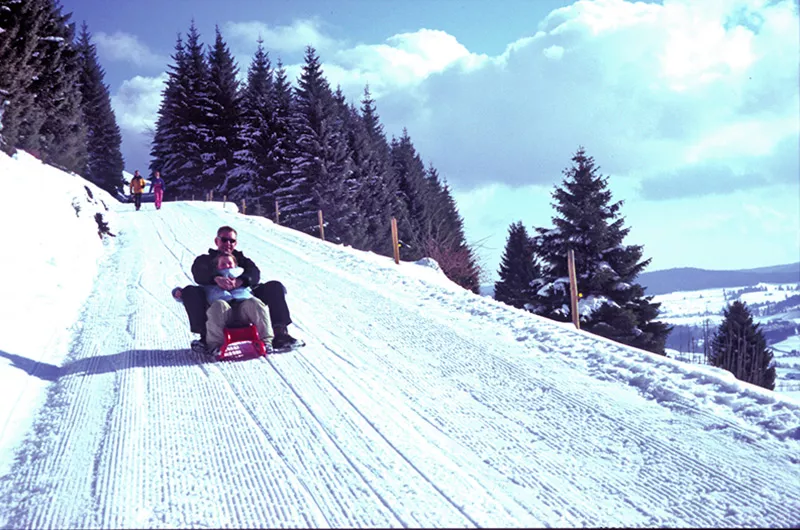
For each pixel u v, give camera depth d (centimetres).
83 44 7575
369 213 6512
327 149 5747
